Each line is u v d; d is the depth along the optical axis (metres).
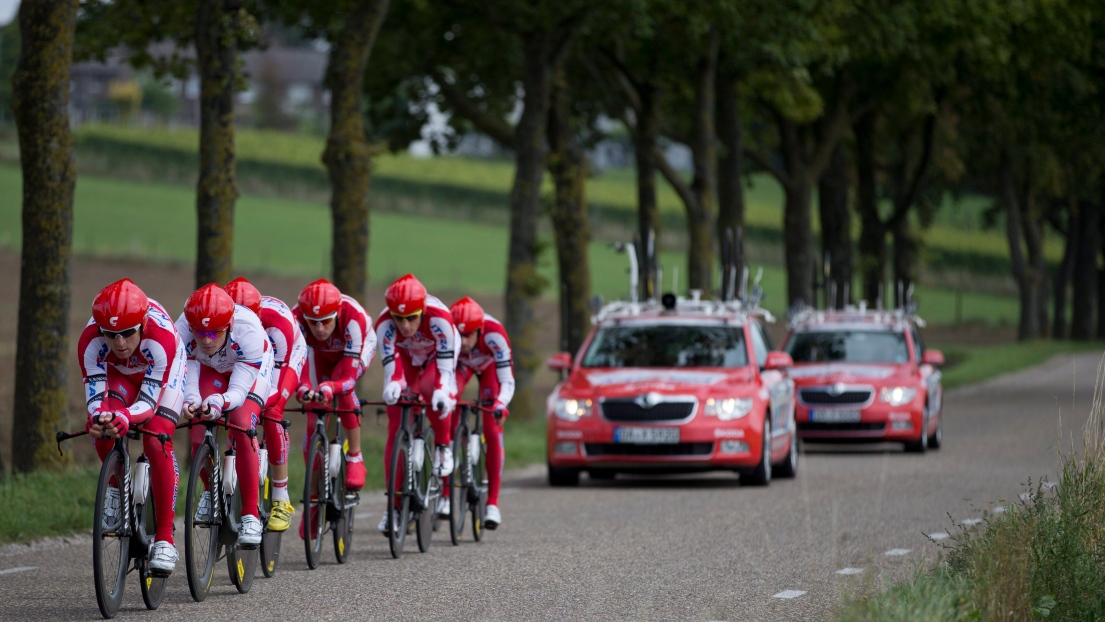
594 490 47.25
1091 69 109.19
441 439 32.84
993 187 174.25
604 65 89.69
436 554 32.06
